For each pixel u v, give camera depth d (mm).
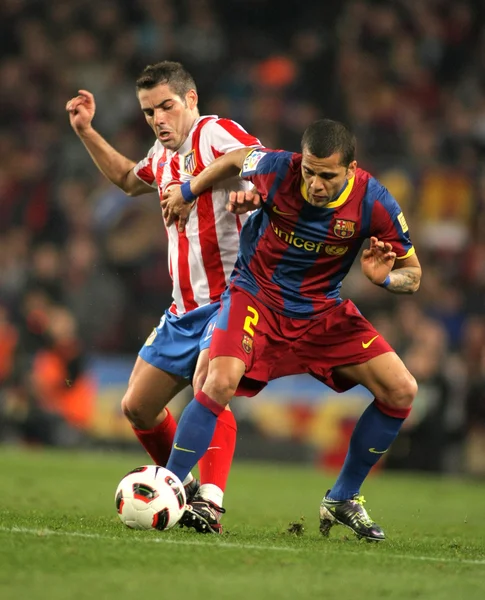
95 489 27594
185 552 14047
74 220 52375
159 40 61156
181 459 17016
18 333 43719
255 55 62188
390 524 22484
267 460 42188
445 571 14008
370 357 17531
